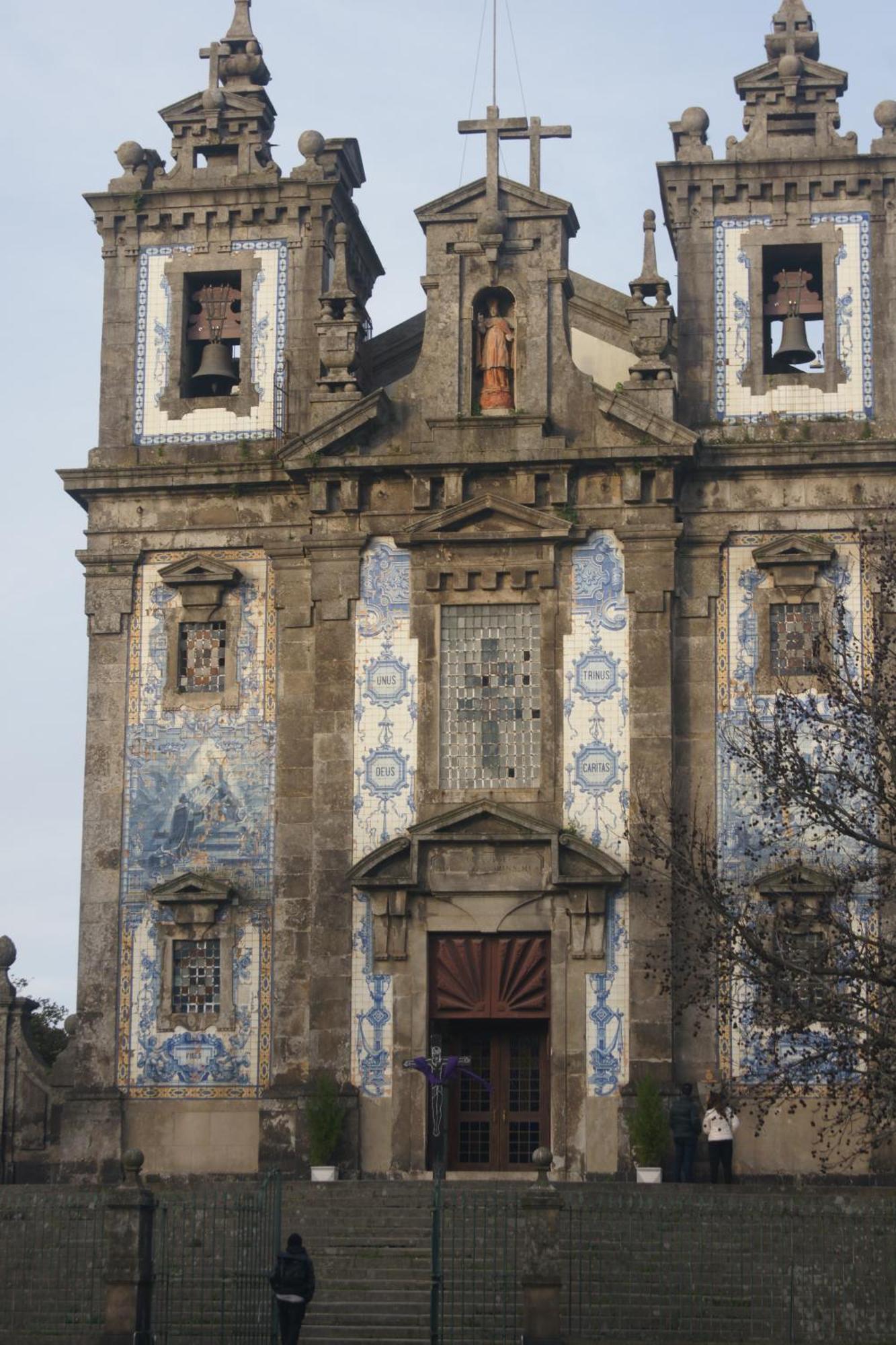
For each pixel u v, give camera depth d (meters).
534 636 44.25
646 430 44.00
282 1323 31.53
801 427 45.00
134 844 44.84
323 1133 42.25
